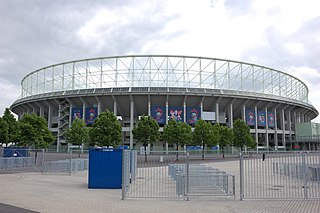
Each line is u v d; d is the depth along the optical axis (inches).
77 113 2822.3
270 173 944.3
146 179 809.5
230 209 422.6
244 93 2783.0
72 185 692.7
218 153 1923.0
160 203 467.2
